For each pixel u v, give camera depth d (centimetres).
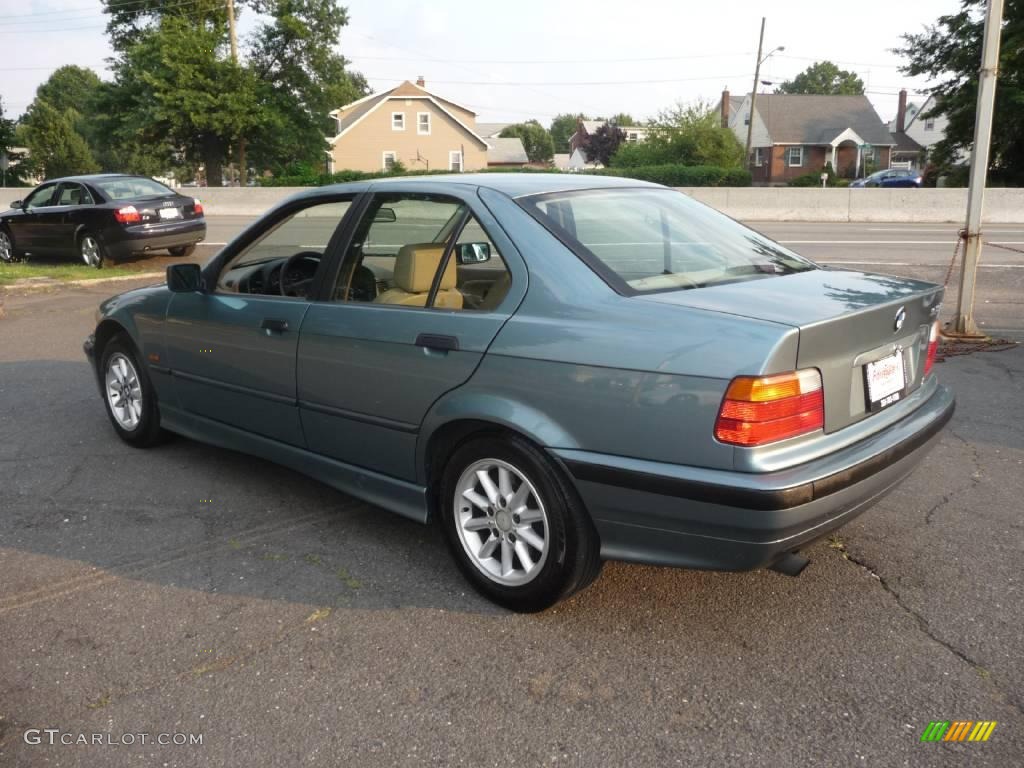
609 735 260
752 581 354
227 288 456
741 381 265
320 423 395
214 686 287
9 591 353
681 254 341
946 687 281
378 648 309
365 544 394
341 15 4947
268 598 345
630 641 311
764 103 6981
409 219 371
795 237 1916
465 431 336
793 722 264
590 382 293
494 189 352
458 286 349
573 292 309
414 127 6675
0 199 3225
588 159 8144
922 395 346
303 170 4278
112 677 293
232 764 250
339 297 386
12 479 479
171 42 4438
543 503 312
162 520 421
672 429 278
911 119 8062
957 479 463
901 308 312
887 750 252
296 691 284
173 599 344
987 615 326
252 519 423
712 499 271
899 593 343
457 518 344
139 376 513
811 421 279
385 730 264
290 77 4906
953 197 2505
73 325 934
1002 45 3731
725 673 290
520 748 255
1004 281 1180
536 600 323
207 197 3234
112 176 1430
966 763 246
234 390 439
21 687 288
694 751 252
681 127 5584
